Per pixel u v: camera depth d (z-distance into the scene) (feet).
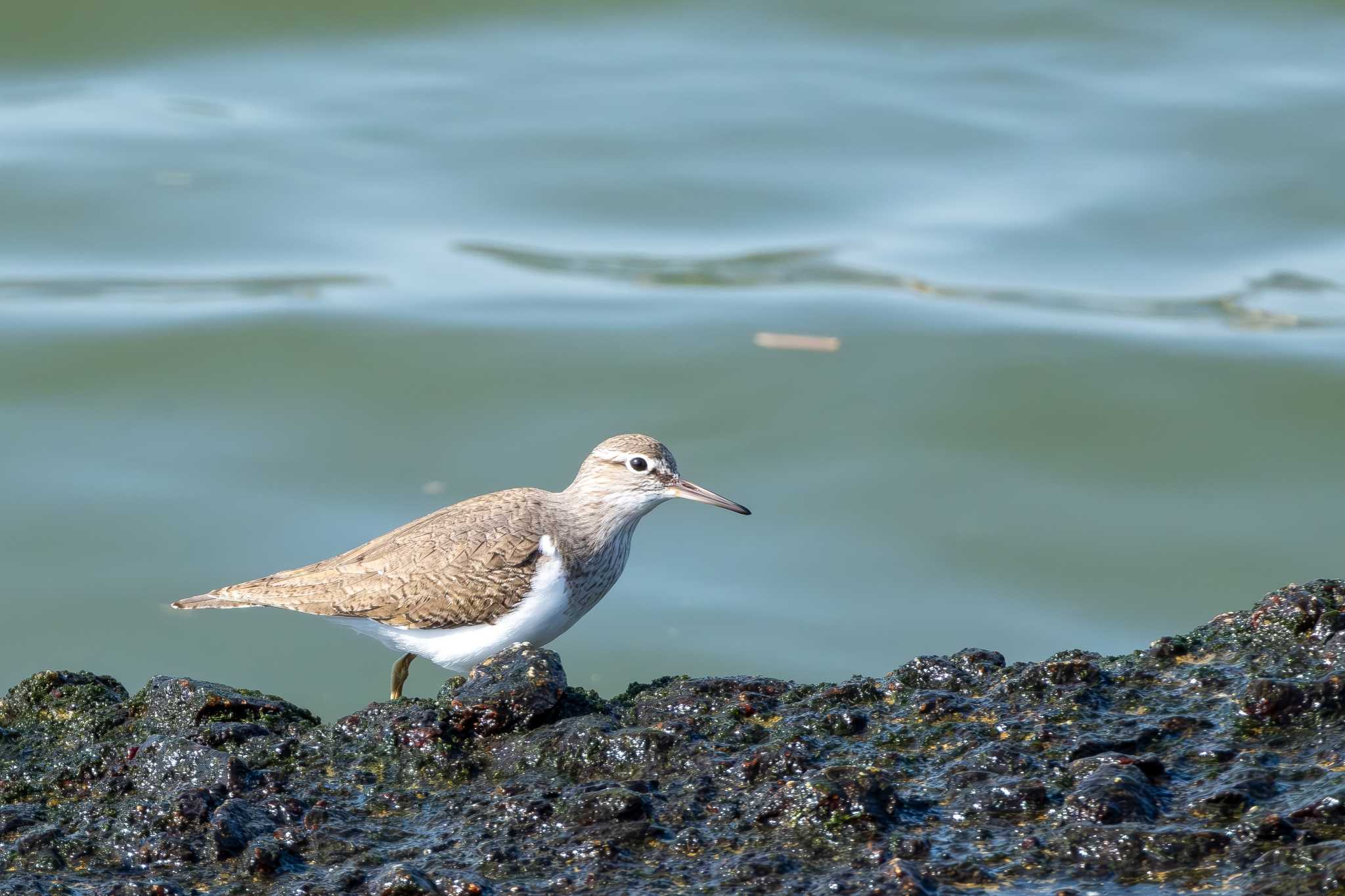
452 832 34.37
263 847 33.12
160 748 37.22
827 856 32.94
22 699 41.68
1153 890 31.07
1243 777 33.99
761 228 123.03
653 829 33.88
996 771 35.42
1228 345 108.99
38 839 34.35
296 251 120.47
